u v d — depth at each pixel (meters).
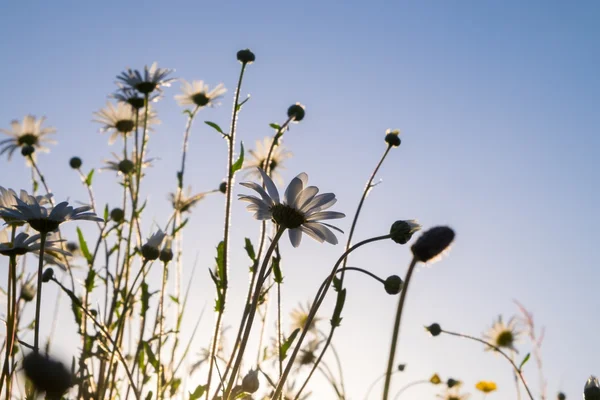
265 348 0.52
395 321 0.38
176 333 0.53
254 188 0.41
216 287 0.45
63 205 0.40
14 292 0.40
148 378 0.50
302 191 0.41
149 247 0.52
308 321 0.38
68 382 0.26
